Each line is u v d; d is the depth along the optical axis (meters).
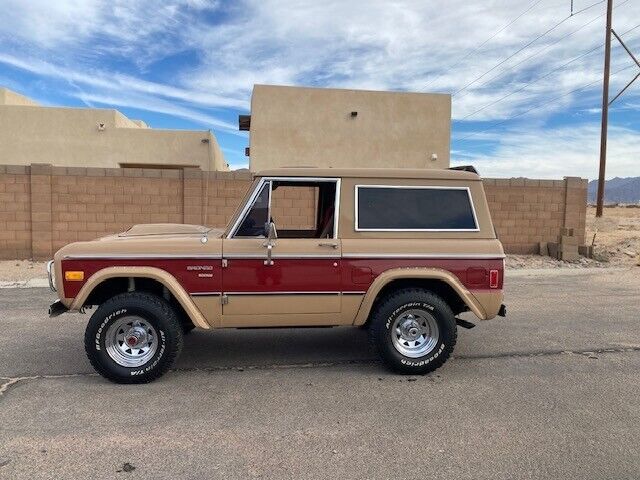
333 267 4.95
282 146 19.80
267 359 5.60
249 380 4.93
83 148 21.25
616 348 6.08
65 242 12.65
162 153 22.00
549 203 14.68
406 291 5.06
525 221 14.62
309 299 4.95
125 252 4.75
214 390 4.65
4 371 5.13
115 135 21.52
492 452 3.50
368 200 5.09
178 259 4.79
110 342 4.77
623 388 4.74
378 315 5.00
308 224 7.00
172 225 5.97
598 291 10.00
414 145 20.61
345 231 5.02
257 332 6.73
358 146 20.27
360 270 4.97
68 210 12.59
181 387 4.72
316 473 3.22
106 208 12.77
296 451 3.50
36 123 20.72
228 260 4.84
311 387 4.74
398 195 5.13
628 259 14.38
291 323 4.99
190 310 4.76
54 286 4.93
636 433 3.80
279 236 6.52
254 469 3.27
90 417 4.03
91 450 3.49
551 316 7.80
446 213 5.16
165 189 13.01
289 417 4.07
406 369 5.02
